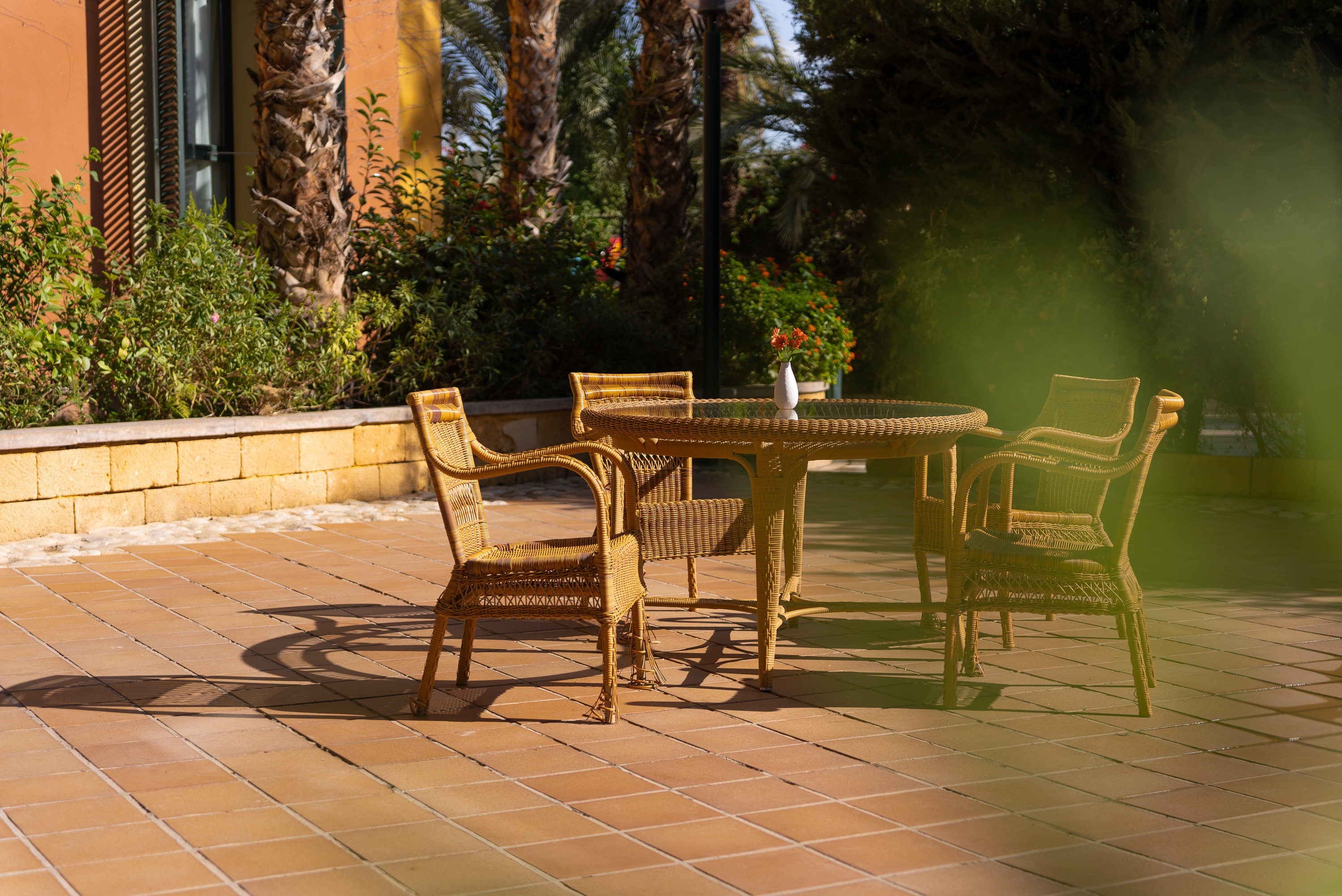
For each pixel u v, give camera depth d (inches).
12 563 249.8
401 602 221.9
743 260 746.2
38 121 372.8
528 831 120.0
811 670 180.5
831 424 157.6
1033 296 368.5
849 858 114.3
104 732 149.3
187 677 173.5
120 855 113.4
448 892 106.2
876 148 398.3
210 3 440.1
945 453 197.6
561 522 312.3
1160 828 121.5
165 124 409.7
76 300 294.8
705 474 420.5
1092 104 354.9
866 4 373.7
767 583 171.3
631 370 423.2
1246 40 331.9
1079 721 156.0
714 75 390.9
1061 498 204.5
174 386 303.0
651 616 216.2
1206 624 208.2
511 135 493.4
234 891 106.3
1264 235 331.9
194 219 316.8
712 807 126.8
